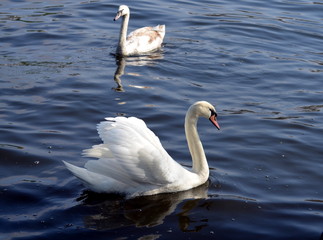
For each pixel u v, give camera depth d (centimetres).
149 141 967
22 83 1447
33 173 1027
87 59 1662
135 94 1421
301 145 1185
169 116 1302
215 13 2141
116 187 953
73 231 862
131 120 985
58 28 1886
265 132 1241
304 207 958
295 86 1534
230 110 1356
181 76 1573
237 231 884
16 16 1964
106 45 1794
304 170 1088
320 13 2183
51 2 2161
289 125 1281
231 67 1653
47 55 1661
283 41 1892
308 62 1720
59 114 1287
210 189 1013
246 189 1014
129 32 1911
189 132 1037
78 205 933
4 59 1600
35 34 1811
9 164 1055
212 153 1142
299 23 2061
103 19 2025
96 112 1308
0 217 890
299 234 880
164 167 962
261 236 872
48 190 973
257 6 2248
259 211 941
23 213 904
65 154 1100
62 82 1470
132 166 941
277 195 996
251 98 1441
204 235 870
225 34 1931
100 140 1167
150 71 1599
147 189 975
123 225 887
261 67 1661
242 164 1103
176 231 877
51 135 1180
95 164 942
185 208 946
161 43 1825
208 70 1625
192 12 2144
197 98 1420
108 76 1540
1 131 1184
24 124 1226
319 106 1405
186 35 1917
